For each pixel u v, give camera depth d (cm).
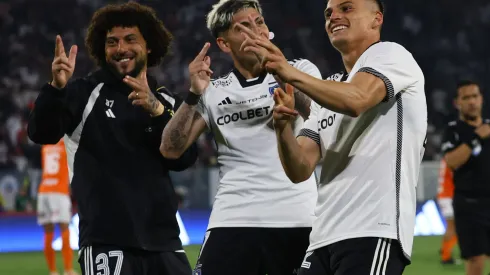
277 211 1173
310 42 6538
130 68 1189
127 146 1159
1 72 5512
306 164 978
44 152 2600
